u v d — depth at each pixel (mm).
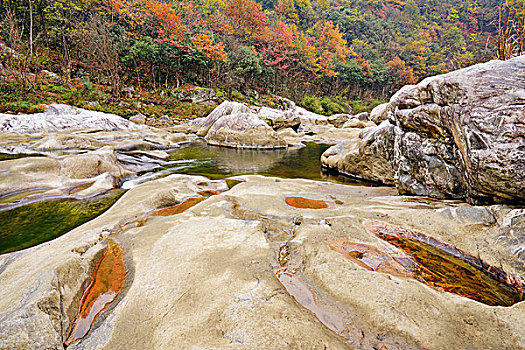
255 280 1982
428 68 52156
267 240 2703
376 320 1643
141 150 9461
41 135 10961
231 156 10391
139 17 29719
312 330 1547
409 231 2803
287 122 18828
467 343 1472
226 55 32625
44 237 3393
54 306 1725
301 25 61469
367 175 6676
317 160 9758
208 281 1982
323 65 44125
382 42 62531
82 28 25281
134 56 26547
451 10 70812
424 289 1879
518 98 2471
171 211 3773
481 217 2658
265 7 65250
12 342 1415
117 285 2104
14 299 1722
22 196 4645
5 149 8289
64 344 1602
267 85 39281
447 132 3453
